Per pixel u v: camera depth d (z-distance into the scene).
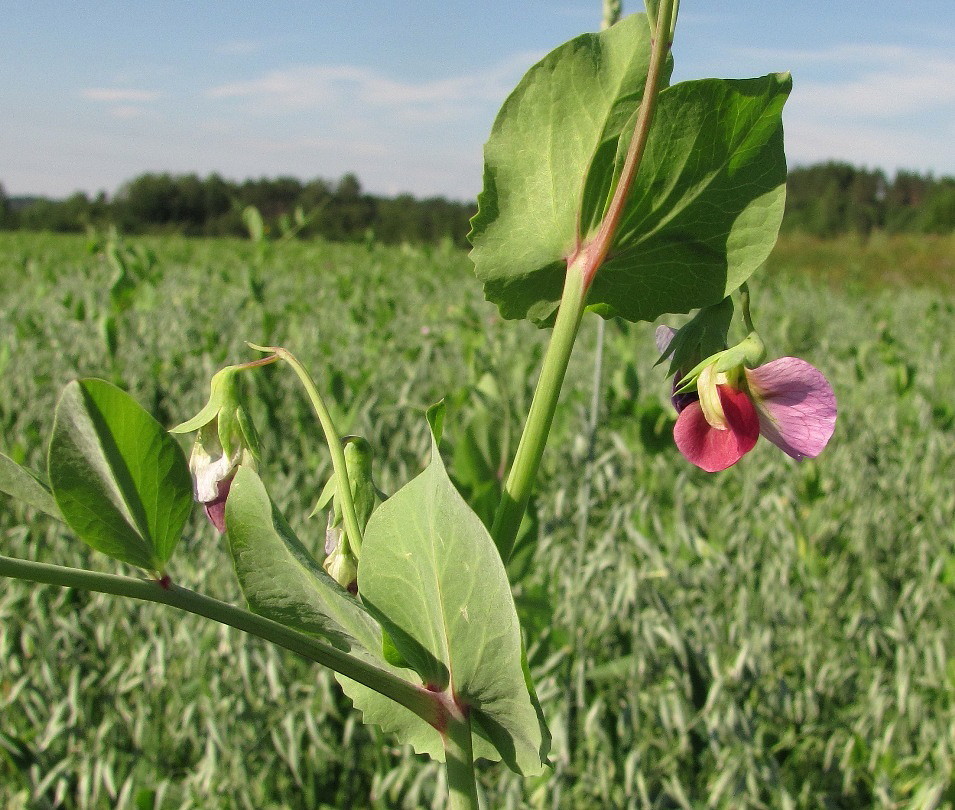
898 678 2.97
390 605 1.12
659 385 7.37
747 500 4.19
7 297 14.80
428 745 1.31
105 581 1.00
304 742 3.10
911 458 5.46
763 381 1.20
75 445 1.03
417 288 16.00
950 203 53.84
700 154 1.29
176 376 6.93
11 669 3.13
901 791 2.79
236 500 1.16
